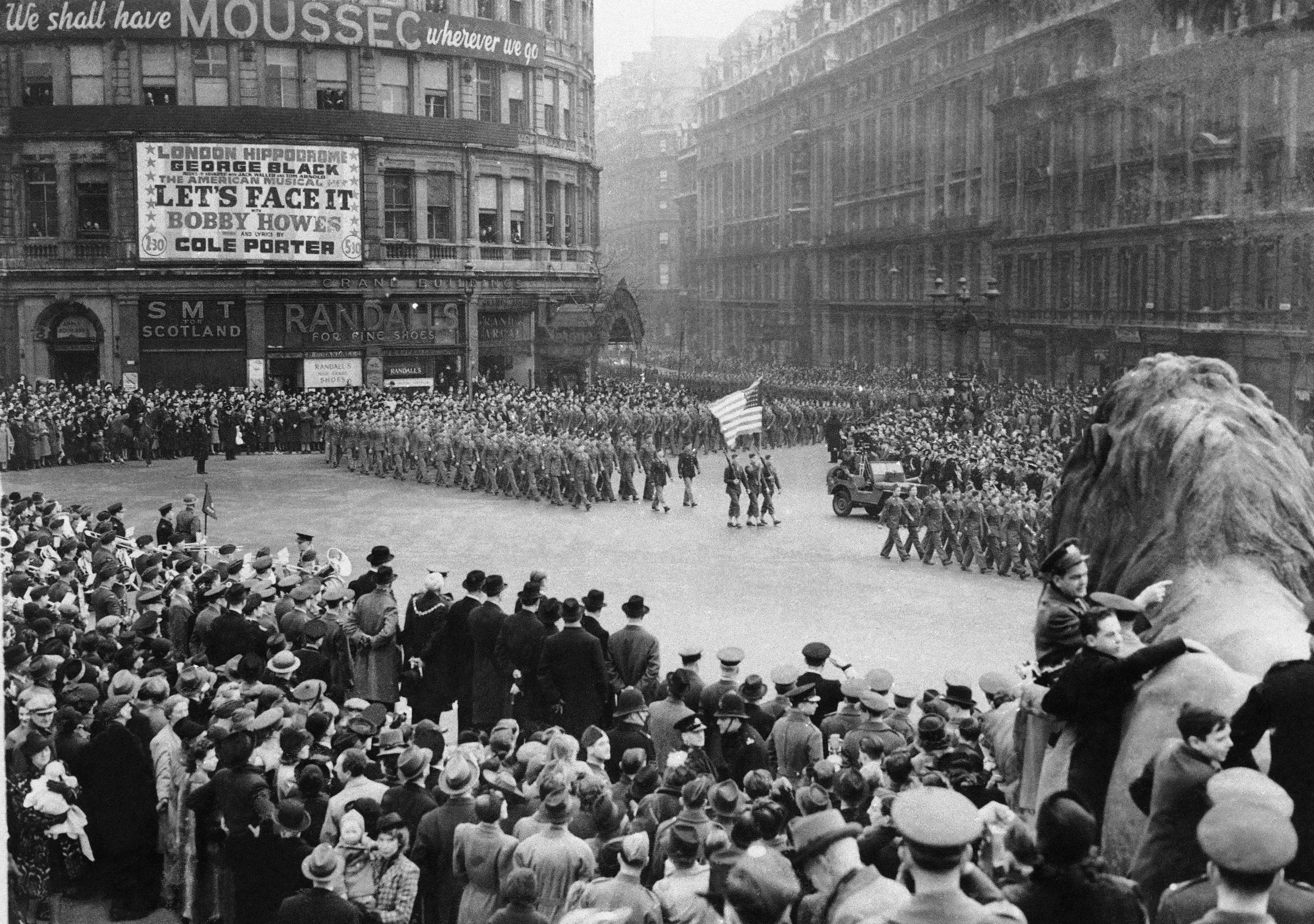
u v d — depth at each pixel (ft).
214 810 33.37
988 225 246.06
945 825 15.92
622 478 135.64
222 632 50.98
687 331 451.94
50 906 36.55
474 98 204.74
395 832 28.68
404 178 198.39
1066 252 218.18
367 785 32.78
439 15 196.44
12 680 41.50
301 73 190.29
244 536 107.65
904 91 289.12
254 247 185.88
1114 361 201.57
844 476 125.59
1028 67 230.89
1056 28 218.18
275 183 186.09
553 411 172.04
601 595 51.39
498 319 212.23
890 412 193.67
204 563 70.90
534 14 214.28
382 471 151.84
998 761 31.65
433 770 37.60
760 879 18.40
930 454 124.57
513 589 88.28
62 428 156.25
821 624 79.10
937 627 78.28
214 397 169.89
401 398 180.14
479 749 35.24
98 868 38.91
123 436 158.30
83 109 180.34
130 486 138.10
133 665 43.96
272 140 185.88
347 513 122.31
